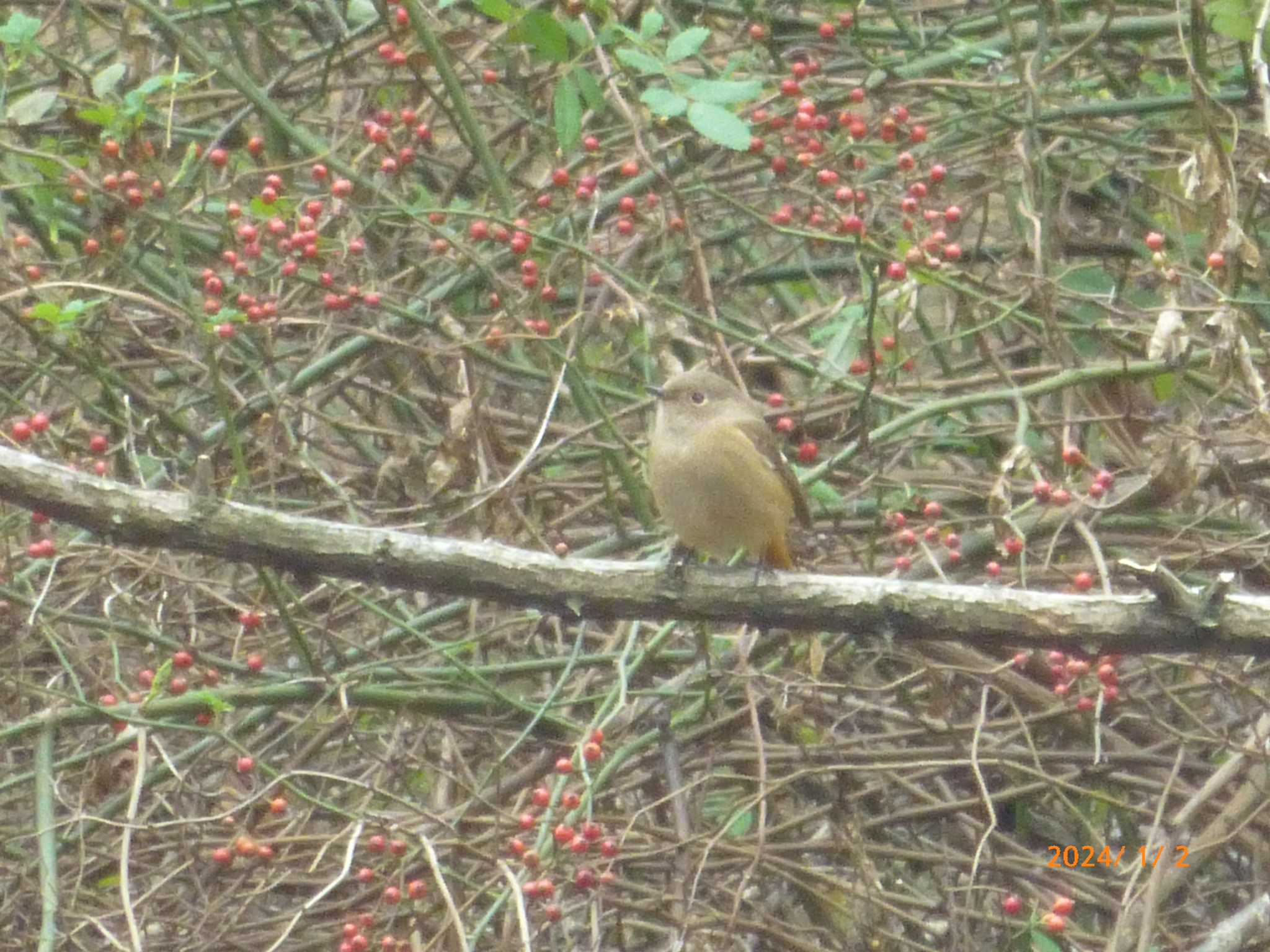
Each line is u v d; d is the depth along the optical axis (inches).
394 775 398.0
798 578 268.7
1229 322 335.9
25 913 386.6
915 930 435.5
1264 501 435.8
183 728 339.6
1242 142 450.9
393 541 260.2
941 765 373.4
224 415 338.3
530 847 352.5
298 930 376.5
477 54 459.8
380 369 488.1
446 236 375.2
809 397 445.1
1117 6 508.1
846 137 408.8
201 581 384.8
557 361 392.2
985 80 502.6
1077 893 411.2
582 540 453.4
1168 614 254.8
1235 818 390.0
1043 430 423.5
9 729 364.8
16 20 390.6
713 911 375.6
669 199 431.2
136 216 367.9
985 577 447.5
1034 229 404.2
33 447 407.8
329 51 442.9
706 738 419.2
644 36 366.0
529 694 461.1
